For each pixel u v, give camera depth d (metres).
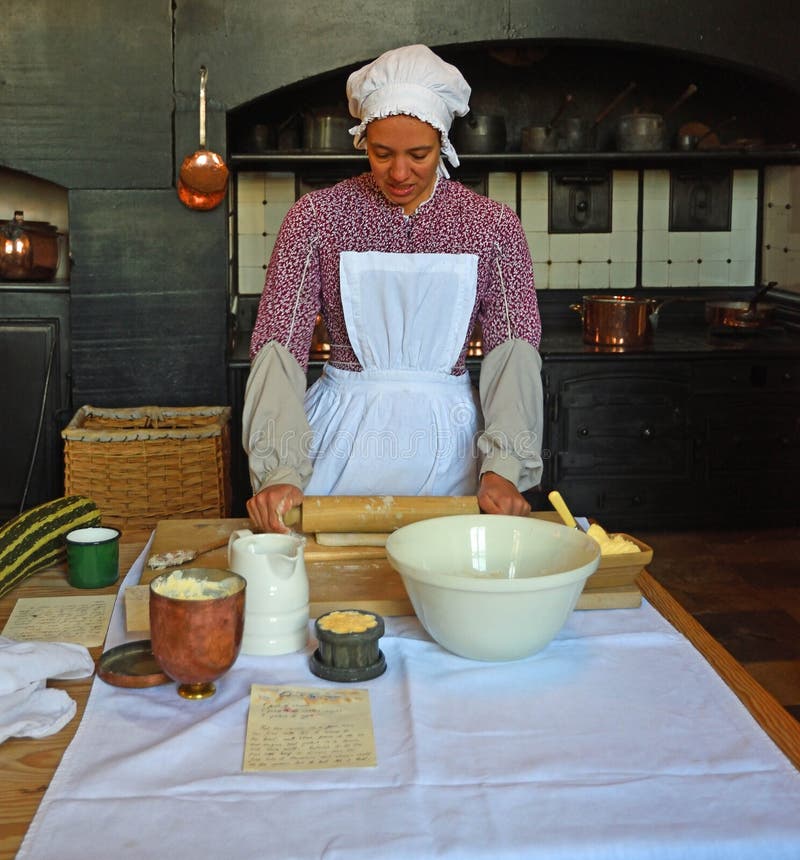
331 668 1.34
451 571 1.53
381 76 1.81
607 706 1.27
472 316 2.09
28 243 3.95
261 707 1.25
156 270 3.92
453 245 2.02
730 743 1.19
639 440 4.25
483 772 1.12
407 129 1.81
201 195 3.85
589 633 1.49
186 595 1.28
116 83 3.79
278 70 3.85
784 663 3.18
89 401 3.97
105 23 3.76
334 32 3.85
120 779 1.10
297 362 2.00
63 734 1.21
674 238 4.88
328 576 1.66
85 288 3.91
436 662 1.38
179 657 1.24
